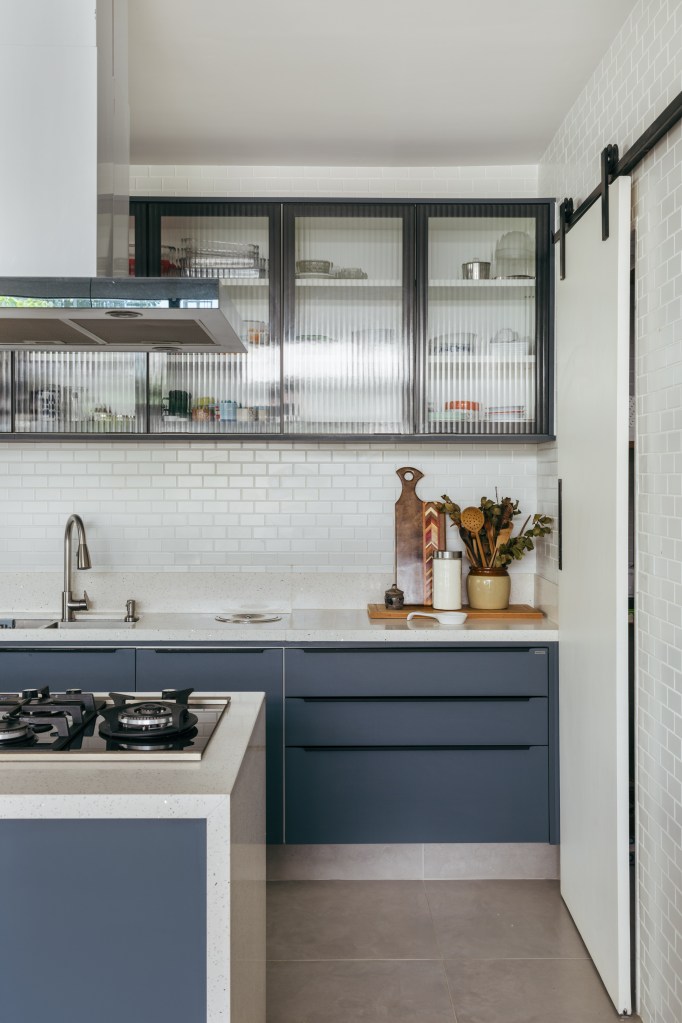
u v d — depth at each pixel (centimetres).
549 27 298
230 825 177
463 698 371
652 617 268
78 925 179
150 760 197
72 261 235
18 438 394
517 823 372
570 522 345
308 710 371
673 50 251
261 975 245
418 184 431
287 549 437
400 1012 282
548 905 359
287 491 436
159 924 179
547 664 370
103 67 252
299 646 370
